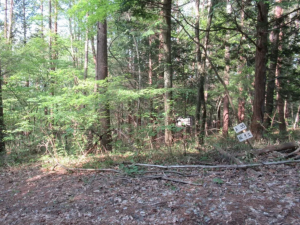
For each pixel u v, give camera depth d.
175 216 3.31
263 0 7.01
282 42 12.43
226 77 13.16
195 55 13.31
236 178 4.61
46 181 5.80
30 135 10.02
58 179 5.87
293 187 3.86
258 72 9.07
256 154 6.03
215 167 5.28
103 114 9.55
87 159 7.86
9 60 11.03
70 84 11.70
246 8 9.66
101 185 4.96
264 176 4.57
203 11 13.98
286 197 3.52
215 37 12.59
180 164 6.17
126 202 3.96
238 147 7.18
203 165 5.70
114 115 10.23
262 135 9.05
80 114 8.09
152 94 8.84
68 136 8.95
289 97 14.38
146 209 3.62
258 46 8.80
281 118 14.27
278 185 4.03
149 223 3.22
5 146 10.62
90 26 10.27
